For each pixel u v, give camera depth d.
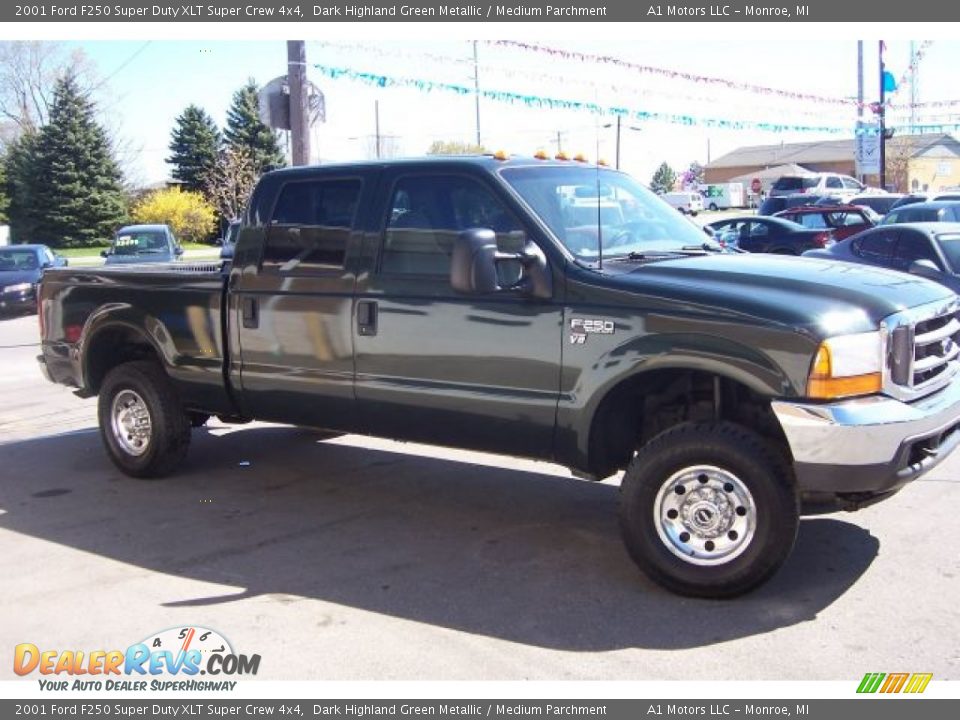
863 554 5.06
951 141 52.53
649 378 4.80
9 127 56.72
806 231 19.58
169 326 6.55
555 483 6.68
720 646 4.12
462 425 5.23
